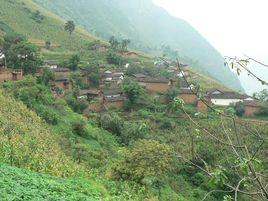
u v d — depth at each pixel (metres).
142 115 78.75
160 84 97.06
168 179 45.25
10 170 18.80
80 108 81.44
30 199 14.88
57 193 17.47
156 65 121.56
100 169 39.78
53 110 67.06
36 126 49.88
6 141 28.20
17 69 87.81
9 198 14.01
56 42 143.12
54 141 47.22
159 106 83.25
